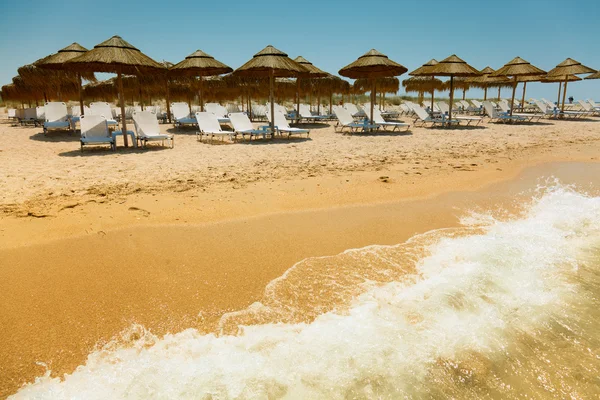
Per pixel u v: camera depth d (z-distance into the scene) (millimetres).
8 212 4230
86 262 3199
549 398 1947
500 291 2947
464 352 2270
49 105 11586
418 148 9219
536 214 4652
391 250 3588
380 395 1944
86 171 6336
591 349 2324
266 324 2488
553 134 11969
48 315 2520
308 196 5105
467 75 13547
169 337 2354
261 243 3650
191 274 3070
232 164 7113
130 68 9430
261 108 17734
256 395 1928
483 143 10062
